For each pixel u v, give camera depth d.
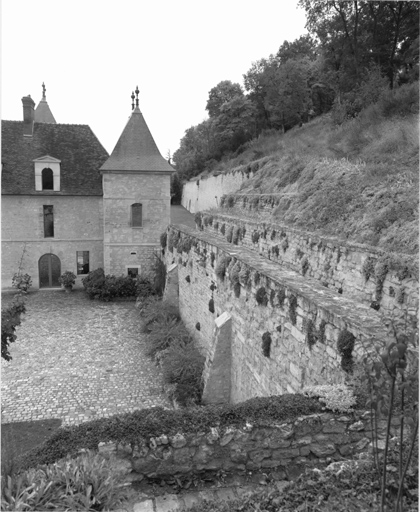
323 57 32.34
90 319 20.50
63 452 4.51
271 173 20.86
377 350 3.57
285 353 7.92
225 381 11.42
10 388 13.23
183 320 18.47
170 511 4.16
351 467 4.30
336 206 10.61
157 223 26.16
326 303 6.72
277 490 4.28
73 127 28.06
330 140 20.38
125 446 4.61
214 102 50.72
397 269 6.72
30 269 25.83
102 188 26.14
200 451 4.77
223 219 17.28
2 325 7.77
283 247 11.30
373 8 26.86
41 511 3.66
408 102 18.05
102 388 13.29
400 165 11.37
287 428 4.89
